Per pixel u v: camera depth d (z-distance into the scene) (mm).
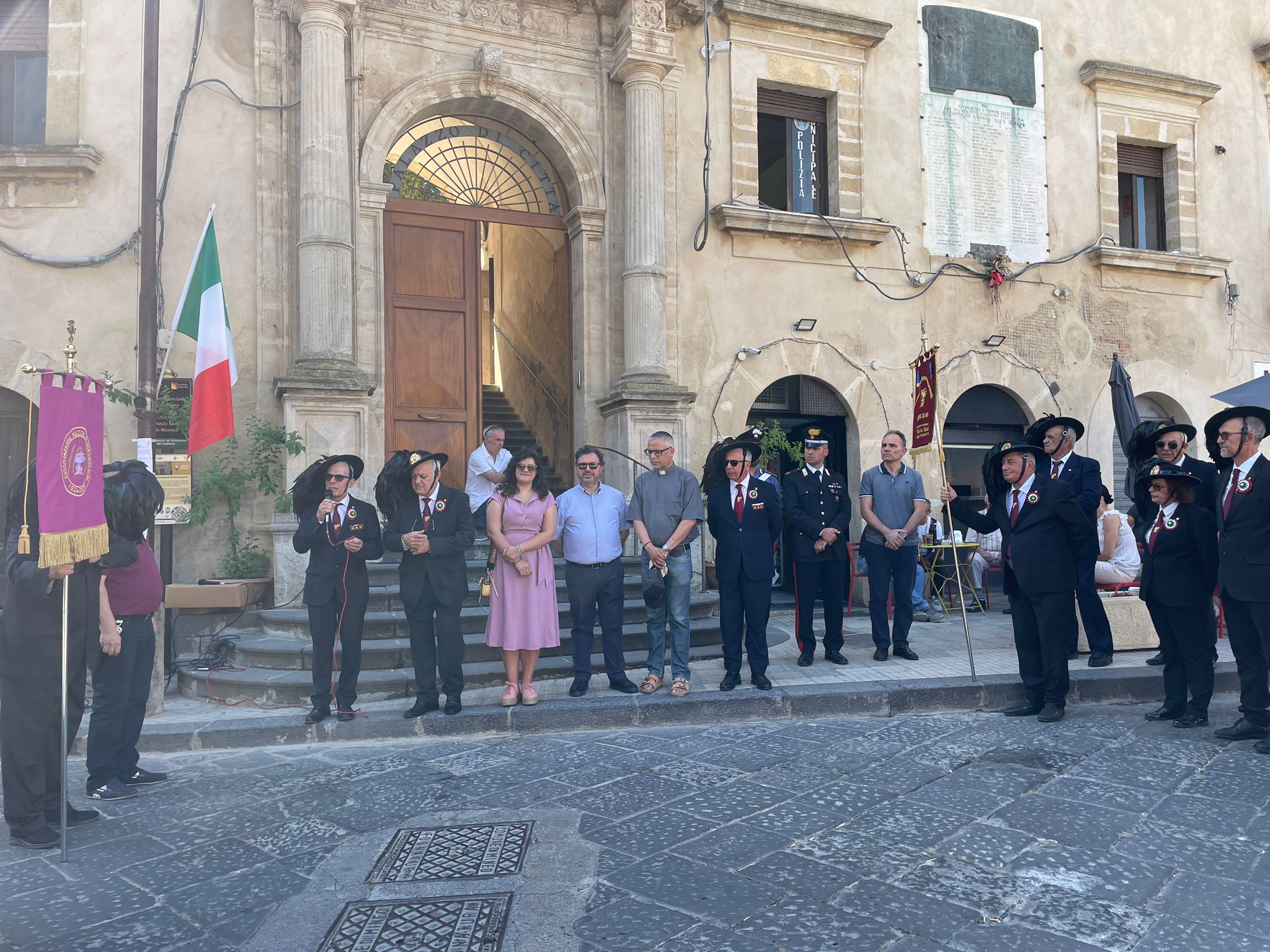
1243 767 4508
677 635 6156
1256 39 13086
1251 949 2672
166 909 3125
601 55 9680
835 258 10633
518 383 12695
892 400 10773
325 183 8180
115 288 8297
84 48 8438
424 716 5621
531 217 9914
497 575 5887
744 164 10289
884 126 10961
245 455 8195
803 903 3020
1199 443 12266
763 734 5391
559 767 4746
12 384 8102
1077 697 6184
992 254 11328
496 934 2844
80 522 3865
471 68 9164
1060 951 2682
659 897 3080
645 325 9312
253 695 6305
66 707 3797
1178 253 12047
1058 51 11883
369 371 8797
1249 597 4906
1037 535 5645
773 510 6316
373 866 3428
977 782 4312
